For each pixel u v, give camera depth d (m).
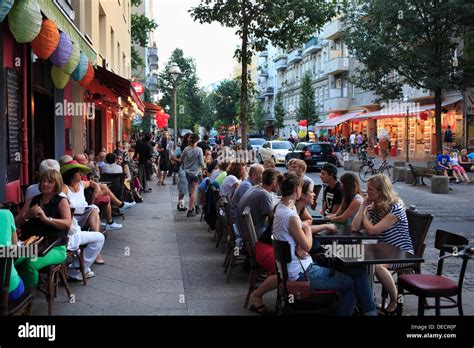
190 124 61.34
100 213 9.93
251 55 14.26
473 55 24.39
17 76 8.54
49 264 5.51
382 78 28.95
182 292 6.51
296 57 65.56
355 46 25.84
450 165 21.08
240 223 6.98
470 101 27.58
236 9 13.38
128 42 30.17
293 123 67.88
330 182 7.84
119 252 8.65
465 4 22.20
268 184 7.02
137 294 6.40
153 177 24.64
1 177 7.80
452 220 12.59
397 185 20.91
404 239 5.81
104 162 12.96
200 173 13.17
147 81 48.12
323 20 14.02
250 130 77.69
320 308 5.07
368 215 5.98
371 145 42.81
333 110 49.72
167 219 12.12
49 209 5.83
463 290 6.80
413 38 24.16
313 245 6.08
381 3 24.09
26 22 5.75
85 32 15.30
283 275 4.94
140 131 39.28
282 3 13.38
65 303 6.01
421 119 33.50
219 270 7.59
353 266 5.01
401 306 5.29
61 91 12.65
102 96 17.42
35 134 12.31
